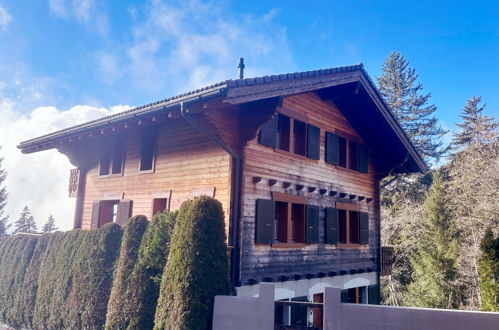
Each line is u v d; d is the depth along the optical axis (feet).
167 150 33.24
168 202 31.94
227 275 23.24
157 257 24.77
